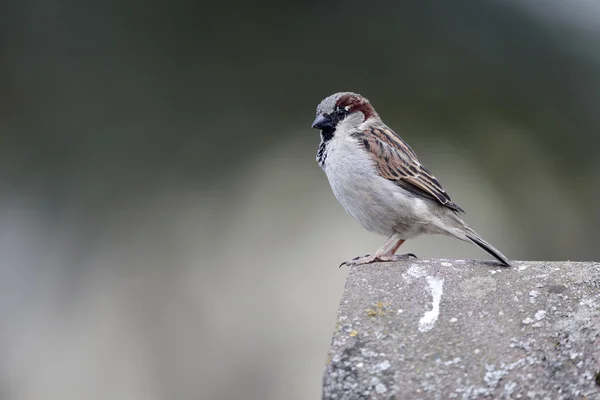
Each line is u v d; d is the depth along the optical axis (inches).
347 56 572.1
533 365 192.4
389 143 297.4
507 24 580.4
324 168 308.0
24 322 494.3
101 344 492.1
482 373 191.2
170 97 550.9
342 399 187.3
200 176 538.6
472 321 209.8
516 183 556.1
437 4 580.1
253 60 564.4
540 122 571.8
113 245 518.3
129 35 552.4
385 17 582.2
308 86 569.3
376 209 294.8
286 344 488.7
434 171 550.0
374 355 198.4
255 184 539.5
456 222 294.7
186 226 525.0
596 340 197.6
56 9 537.6
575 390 184.5
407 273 237.8
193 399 482.9
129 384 483.2
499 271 235.3
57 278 506.9
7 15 531.5
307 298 498.6
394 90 573.0
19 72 533.3
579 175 563.8
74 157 530.6
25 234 511.8
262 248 518.6
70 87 538.6
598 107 576.4
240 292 506.9
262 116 556.4
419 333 206.4
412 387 188.9
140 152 538.6
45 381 483.2
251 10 565.3
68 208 520.4
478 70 578.6
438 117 567.2
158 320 501.7
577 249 546.9
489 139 562.9
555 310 211.5
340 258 506.9
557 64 583.2
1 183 518.6
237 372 484.1
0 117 527.5
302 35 574.9
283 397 477.4
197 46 561.0
